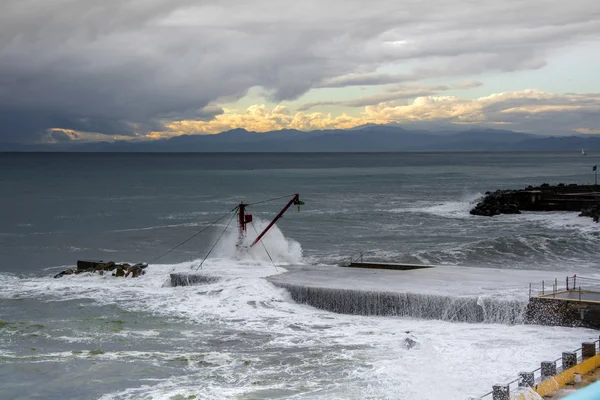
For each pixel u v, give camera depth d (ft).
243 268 107.96
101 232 184.65
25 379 62.39
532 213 226.99
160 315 85.56
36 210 244.83
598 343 66.80
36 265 134.92
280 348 70.59
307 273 101.35
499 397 47.62
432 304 81.71
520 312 78.18
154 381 61.26
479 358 64.49
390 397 55.36
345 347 70.33
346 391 57.11
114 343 73.82
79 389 59.62
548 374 53.21
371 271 102.42
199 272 104.32
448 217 222.89
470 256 134.62
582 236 159.02
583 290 82.74
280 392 57.36
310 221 212.43
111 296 96.94
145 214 233.14
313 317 83.76
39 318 85.35
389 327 78.18
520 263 127.85
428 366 62.64
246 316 84.07
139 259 142.72
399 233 183.21
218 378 61.67
